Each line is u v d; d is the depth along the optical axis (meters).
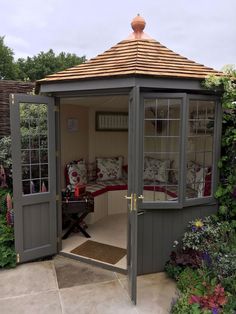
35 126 3.14
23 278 2.92
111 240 3.81
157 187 2.95
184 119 2.87
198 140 3.06
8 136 5.23
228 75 3.06
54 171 3.30
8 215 3.50
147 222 2.97
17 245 3.13
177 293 2.55
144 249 3.00
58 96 3.21
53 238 3.38
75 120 5.07
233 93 2.91
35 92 3.62
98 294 2.64
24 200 3.11
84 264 3.24
